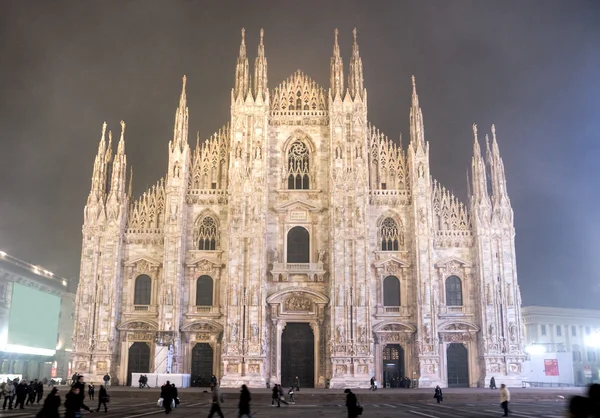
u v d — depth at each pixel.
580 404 14.21
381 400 71.88
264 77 93.94
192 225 91.44
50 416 29.39
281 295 88.38
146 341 88.50
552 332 147.62
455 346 89.19
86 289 88.19
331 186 89.56
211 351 88.44
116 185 90.88
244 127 91.56
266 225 89.62
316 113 94.62
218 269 90.12
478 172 91.62
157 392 73.00
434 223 91.88
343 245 87.88
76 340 86.81
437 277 90.19
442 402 68.31
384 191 92.19
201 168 93.69
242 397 39.78
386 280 90.50
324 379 86.56
